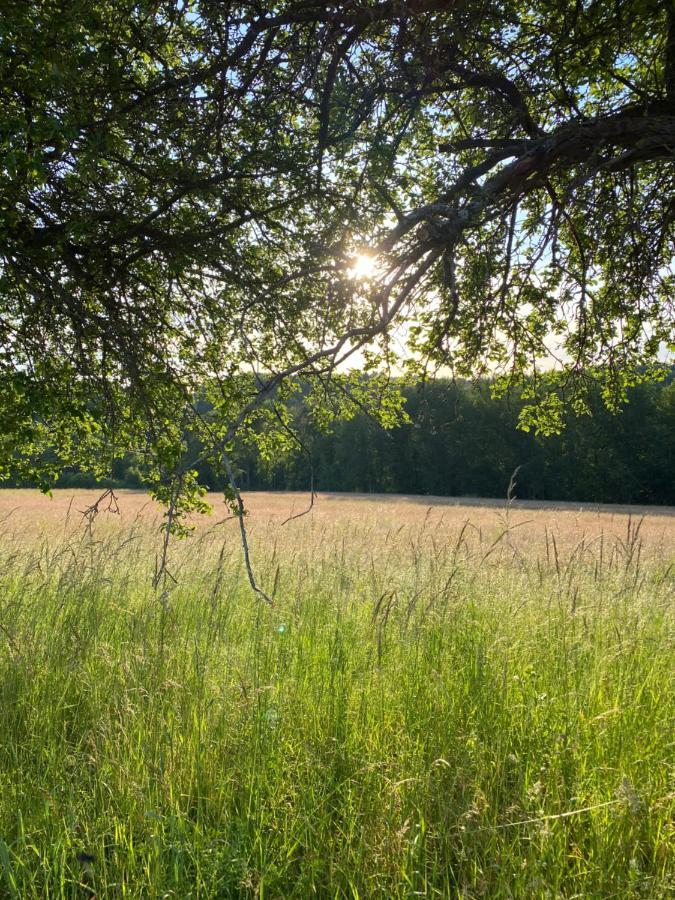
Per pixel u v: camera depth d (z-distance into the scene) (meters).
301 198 5.69
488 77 5.23
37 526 9.65
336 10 4.79
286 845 2.68
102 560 5.50
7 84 4.71
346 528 11.08
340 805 2.90
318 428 7.03
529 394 7.48
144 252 5.67
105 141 4.85
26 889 2.43
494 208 4.88
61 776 3.12
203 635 4.38
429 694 3.54
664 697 3.54
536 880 2.30
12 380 5.31
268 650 4.25
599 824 2.60
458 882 2.46
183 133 5.51
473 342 6.04
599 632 4.21
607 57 5.57
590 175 4.49
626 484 48.09
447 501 46.09
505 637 3.97
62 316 5.94
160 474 6.64
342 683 3.71
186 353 6.81
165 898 2.37
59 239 5.25
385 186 5.81
